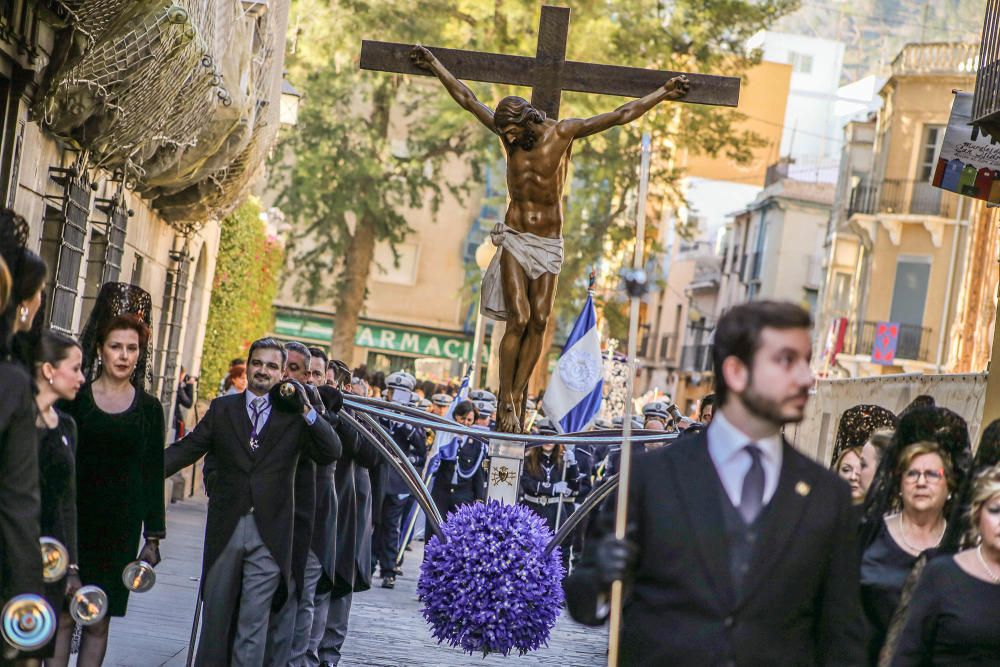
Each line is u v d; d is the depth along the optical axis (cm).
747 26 3734
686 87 913
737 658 418
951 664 497
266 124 1688
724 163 4634
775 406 426
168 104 1142
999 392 1092
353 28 3684
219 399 790
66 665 663
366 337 5375
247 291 2759
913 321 3988
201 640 775
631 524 439
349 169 3894
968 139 1124
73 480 620
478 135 3922
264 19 1582
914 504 582
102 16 1020
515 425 895
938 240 3941
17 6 940
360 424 891
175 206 1683
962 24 6212
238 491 775
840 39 6378
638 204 525
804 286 5859
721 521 426
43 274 565
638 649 431
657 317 7488
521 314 881
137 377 718
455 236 5397
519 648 860
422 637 1140
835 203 4762
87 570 700
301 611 859
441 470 1479
